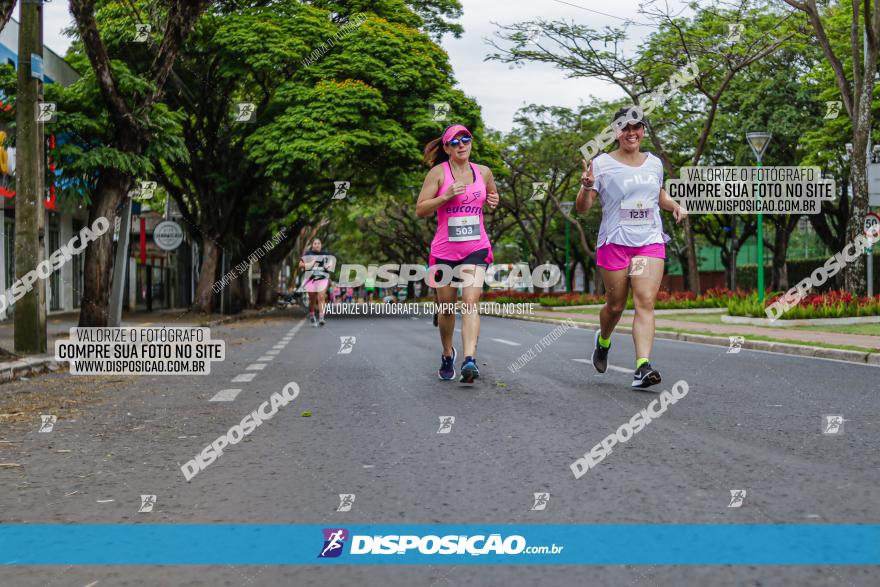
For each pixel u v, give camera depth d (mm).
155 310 39094
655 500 3807
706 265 68688
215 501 3965
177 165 27953
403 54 28453
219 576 2953
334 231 63031
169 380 9312
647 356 7430
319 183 31156
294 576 2943
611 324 7875
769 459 4629
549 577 2883
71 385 8930
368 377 9211
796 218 42781
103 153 14070
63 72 24406
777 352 12875
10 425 6262
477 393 7559
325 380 9000
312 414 6609
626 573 2908
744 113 35344
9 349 12234
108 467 4758
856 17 19656
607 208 7355
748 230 46719
